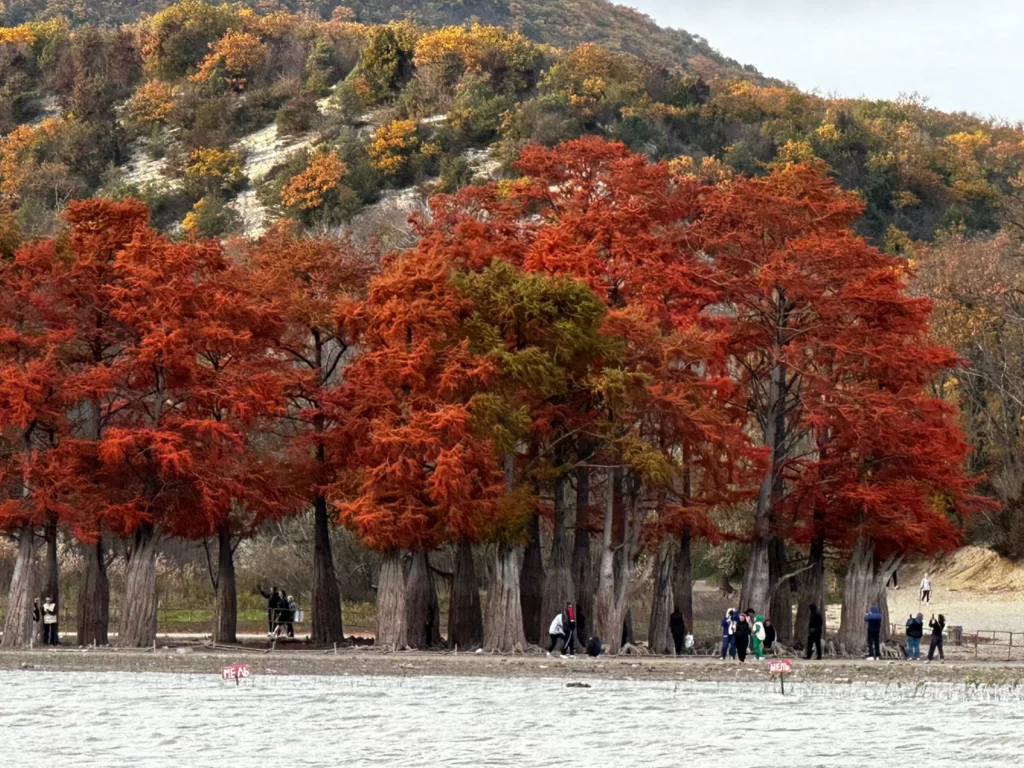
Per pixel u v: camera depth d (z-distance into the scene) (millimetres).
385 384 83000
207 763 53812
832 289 91750
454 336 83438
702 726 61125
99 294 85875
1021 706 66812
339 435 86938
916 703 67500
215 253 87125
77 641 86438
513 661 78812
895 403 88938
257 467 87312
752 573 89875
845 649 88812
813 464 90125
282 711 63969
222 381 84438
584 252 89812
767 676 75688
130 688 69938
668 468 82750
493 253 90062
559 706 65750
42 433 88188
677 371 87125
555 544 86562
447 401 82438
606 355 84312
